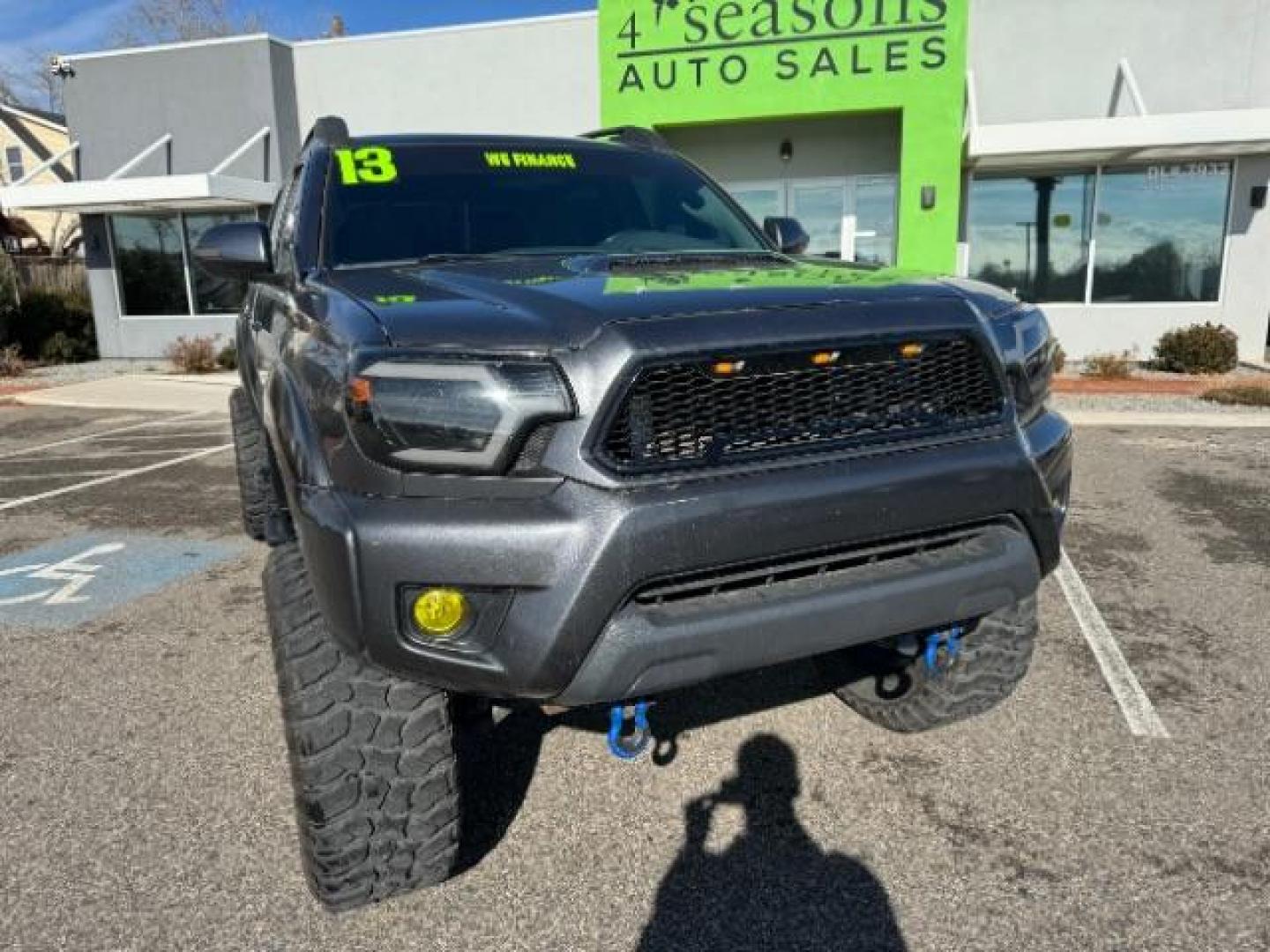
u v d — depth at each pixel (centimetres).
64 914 248
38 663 408
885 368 229
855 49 1277
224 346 1717
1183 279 1373
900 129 1425
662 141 439
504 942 236
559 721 343
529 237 343
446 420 201
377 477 208
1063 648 401
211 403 1233
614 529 200
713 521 207
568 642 201
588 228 354
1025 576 246
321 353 229
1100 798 290
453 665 205
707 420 211
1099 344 1399
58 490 748
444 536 200
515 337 207
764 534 211
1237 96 1352
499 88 1566
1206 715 341
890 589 226
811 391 221
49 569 540
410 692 226
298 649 226
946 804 290
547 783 305
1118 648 400
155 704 366
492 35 1551
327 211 338
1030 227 1397
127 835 281
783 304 223
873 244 1473
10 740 340
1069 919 239
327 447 217
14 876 263
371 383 204
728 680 374
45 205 1590
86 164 1738
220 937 239
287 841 277
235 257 328
